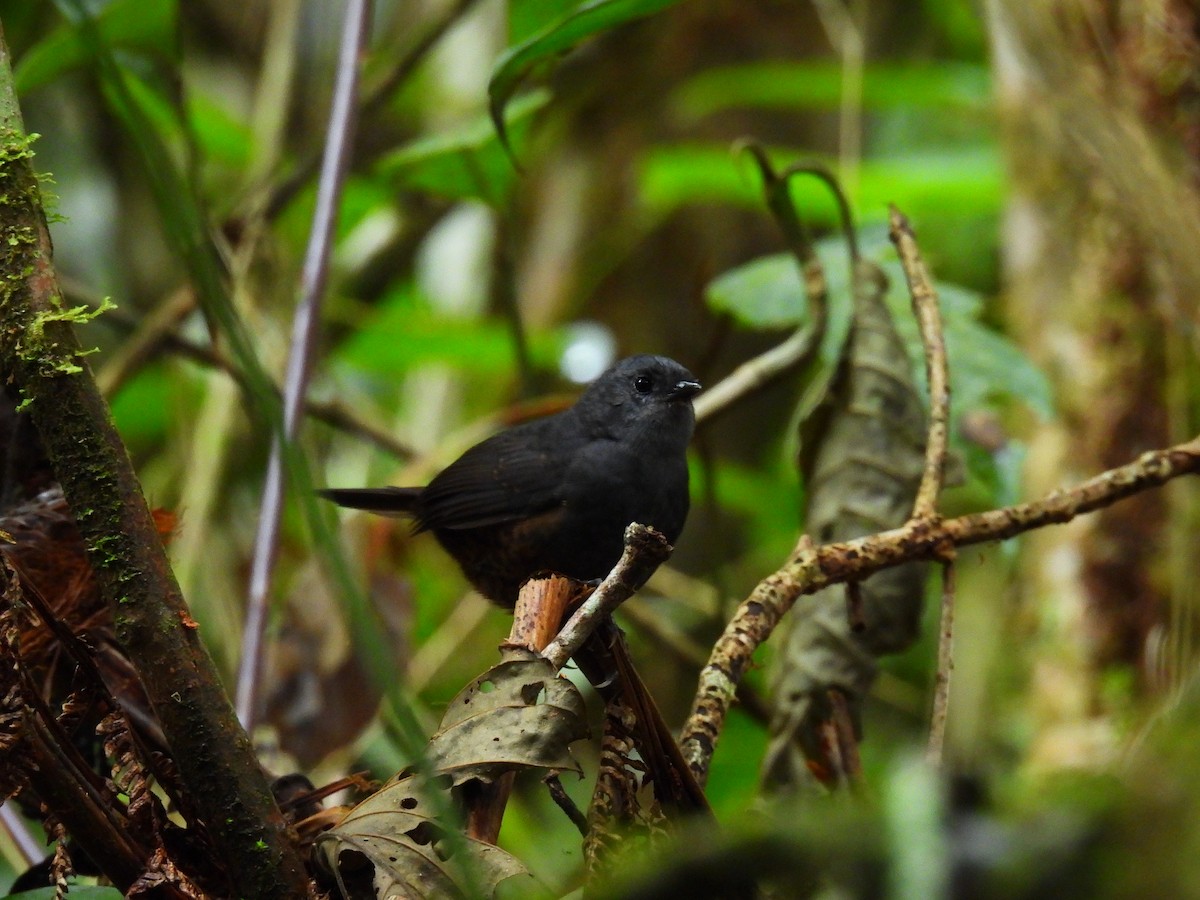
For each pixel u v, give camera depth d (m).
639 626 9.41
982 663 9.08
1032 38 7.04
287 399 6.23
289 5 10.84
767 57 13.96
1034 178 8.67
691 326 13.55
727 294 8.38
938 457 5.02
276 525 5.97
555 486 8.40
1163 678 6.77
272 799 3.52
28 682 3.42
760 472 13.70
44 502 4.70
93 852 3.54
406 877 3.67
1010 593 9.04
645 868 2.09
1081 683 8.34
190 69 13.40
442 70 12.92
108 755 3.70
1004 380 7.32
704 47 13.80
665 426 8.45
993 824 1.79
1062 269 8.67
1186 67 7.14
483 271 13.25
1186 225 6.39
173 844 3.79
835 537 6.00
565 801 4.12
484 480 8.52
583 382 11.56
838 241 8.52
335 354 11.36
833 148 14.80
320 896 3.73
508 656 3.87
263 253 8.81
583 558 8.59
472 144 7.91
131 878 3.56
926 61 13.88
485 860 3.65
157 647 3.40
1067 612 8.51
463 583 11.66
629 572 3.90
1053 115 7.07
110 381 8.98
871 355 6.11
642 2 5.48
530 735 3.77
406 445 10.05
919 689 9.96
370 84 10.47
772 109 14.76
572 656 4.05
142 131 3.22
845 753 5.58
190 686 3.41
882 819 1.88
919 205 11.67
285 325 8.72
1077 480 8.70
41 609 3.66
